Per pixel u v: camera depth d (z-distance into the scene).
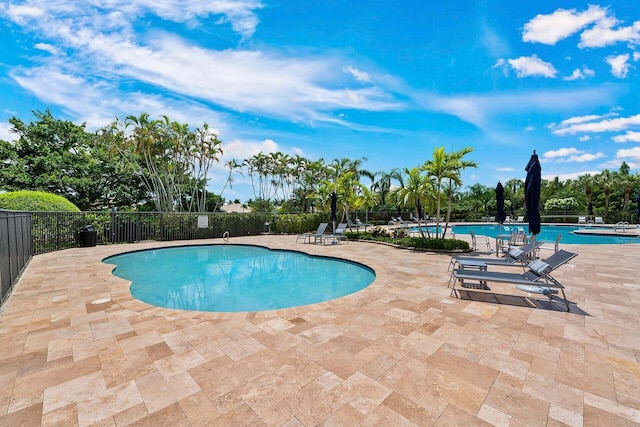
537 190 7.18
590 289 5.90
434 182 12.84
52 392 2.55
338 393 2.52
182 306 5.96
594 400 2.42
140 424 2.14
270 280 8.20
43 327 4.04
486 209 42.75
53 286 6.30
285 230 20.92
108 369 2.93
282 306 5.97
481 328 3.94
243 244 14.72
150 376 2.80
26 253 8.88
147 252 12.91
